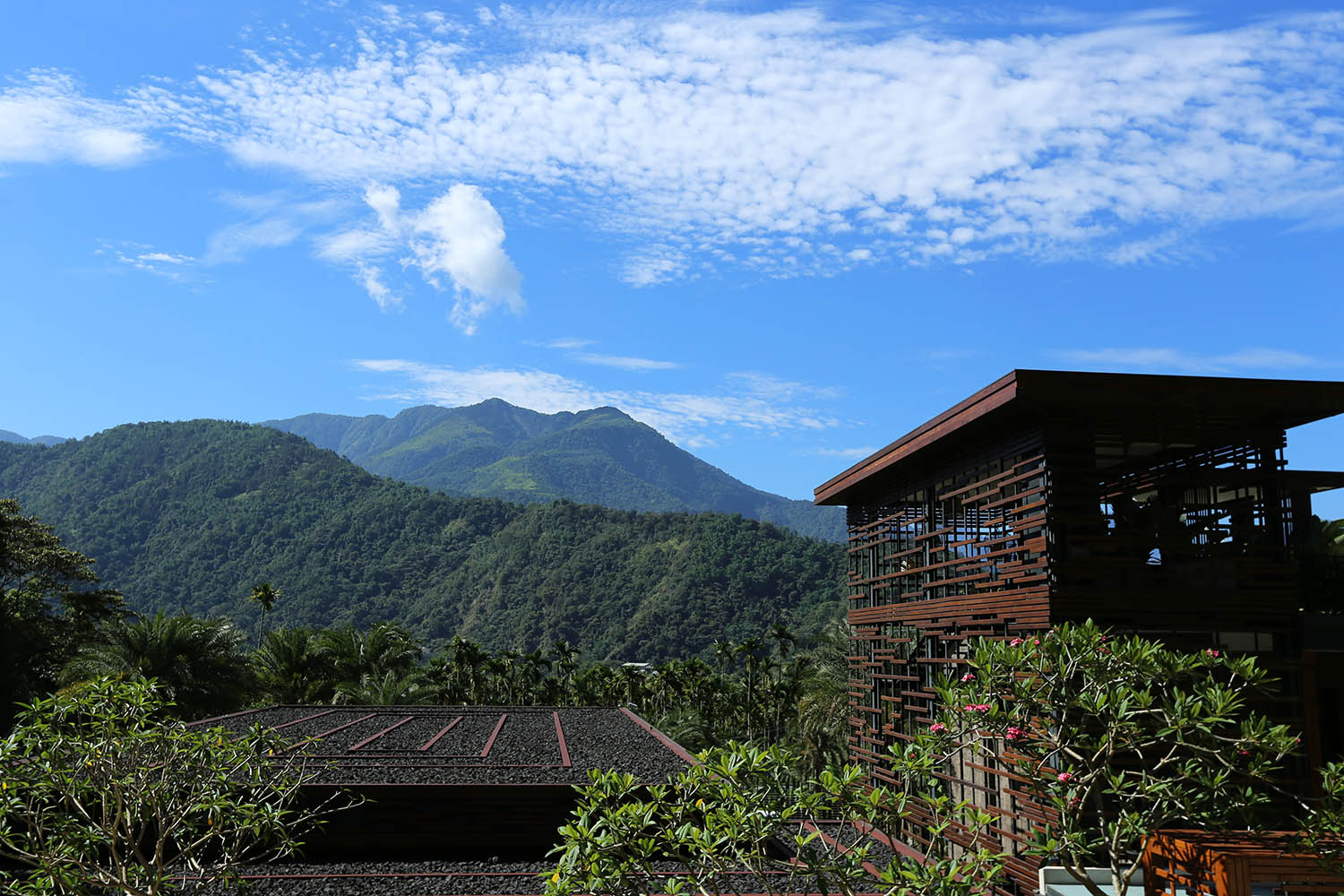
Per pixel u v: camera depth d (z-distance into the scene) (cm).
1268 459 1316
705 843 661
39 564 4525
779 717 6656
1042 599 1252
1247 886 668
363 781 1238
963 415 1433
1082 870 777
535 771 1369
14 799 796
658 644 17000
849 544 2234
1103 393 1241
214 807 848
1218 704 731
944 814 722
